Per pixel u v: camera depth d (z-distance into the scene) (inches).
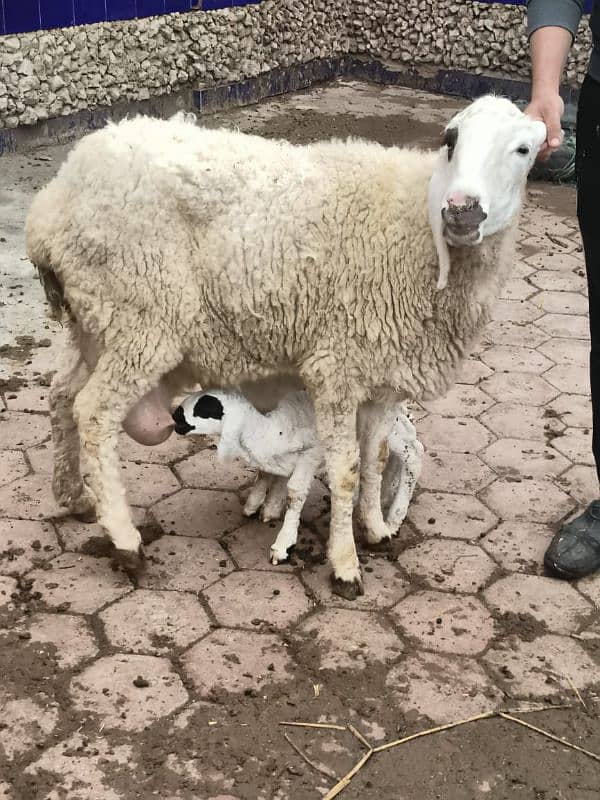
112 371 68.0
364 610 70.6
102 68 176.6
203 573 73.4
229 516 80.7
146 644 66.1
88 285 66.9
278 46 217.9
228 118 201.5
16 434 89.5
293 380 74.0
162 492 83.2
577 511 83.4
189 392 77.2
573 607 72.2
